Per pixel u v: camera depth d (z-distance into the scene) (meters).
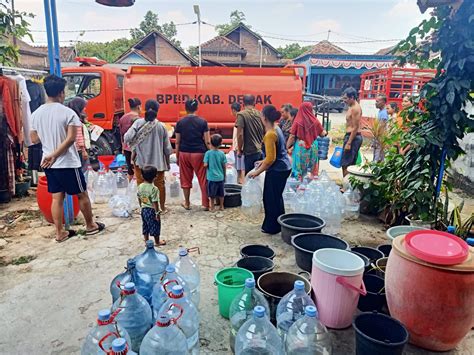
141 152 4.61
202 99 7.22
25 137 5.38
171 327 1.78
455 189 6.41
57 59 4.00
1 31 5.85
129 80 7.15
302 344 1.97
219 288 2.52
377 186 4.64
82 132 4.74
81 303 2.73
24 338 2.33
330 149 10.63
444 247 2.20
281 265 3.37
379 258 3.12
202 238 4.00
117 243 3.82
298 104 7.36
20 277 3.11
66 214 4.16
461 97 3.31
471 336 2.45
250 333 1.88
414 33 3.56
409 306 2.22
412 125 3.90
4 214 4.84
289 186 5.34
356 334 2.08
